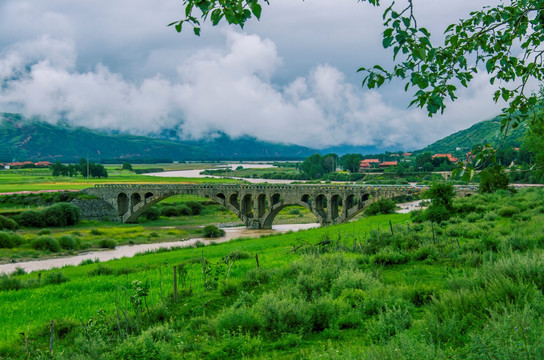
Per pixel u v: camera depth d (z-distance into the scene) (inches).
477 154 192.4
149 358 414.9
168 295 735.7
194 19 167.2
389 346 280.2
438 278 599.2
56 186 6097.4
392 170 7736.2
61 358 452.8
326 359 318.3
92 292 936.3
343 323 441.1
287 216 5032.0
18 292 1008.9
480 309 352.2
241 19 163.0
